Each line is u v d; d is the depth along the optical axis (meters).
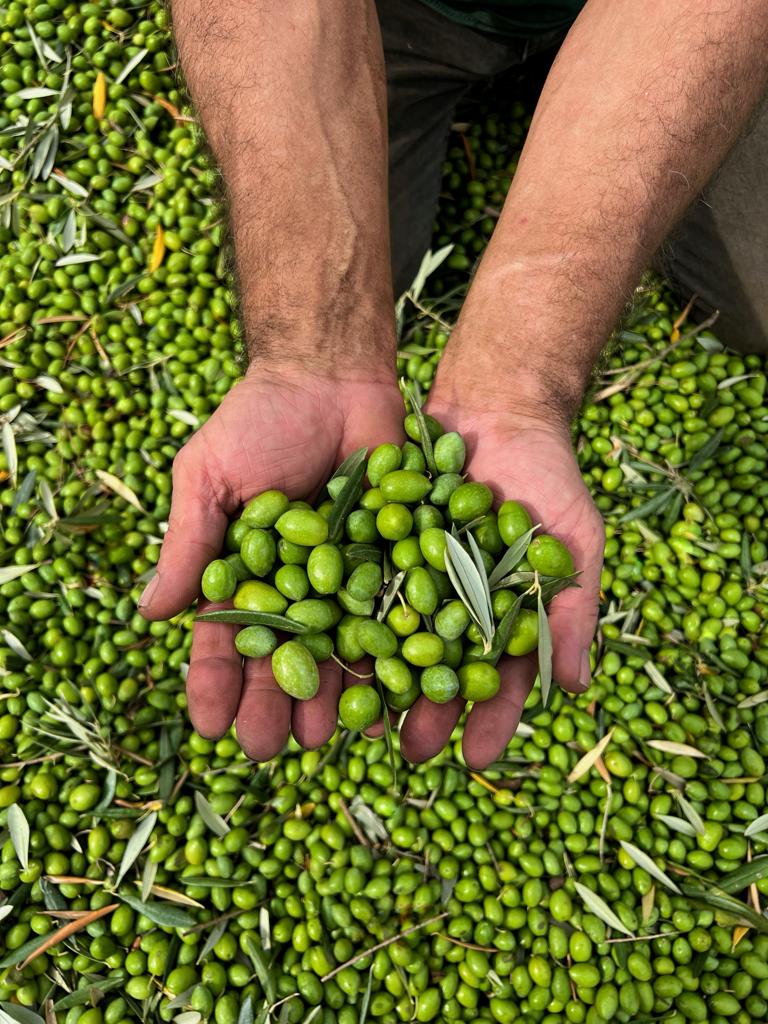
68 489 0.56
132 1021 0.44
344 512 0.33
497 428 0.37
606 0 0.40
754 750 0.50
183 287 0.63
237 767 0.50
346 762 0.51
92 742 0.49
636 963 0.45
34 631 0.53
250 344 0.42
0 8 0.69
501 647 0.31
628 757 0.50
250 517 0.34
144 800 0.49
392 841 0.49
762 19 0.37
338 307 0.41
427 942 0.47
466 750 0.34
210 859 0.48
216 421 0.36
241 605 0.32
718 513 0.57
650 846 0.48
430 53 0.62
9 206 0.64
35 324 0.60
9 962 0.43
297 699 0.34
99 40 0.66
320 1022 0.45
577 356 0.39
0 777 0.49
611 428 0.59
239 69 0.42
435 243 0.67
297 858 0.49
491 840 0.49
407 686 0.31
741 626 0.53
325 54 0.43
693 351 0.62
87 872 0.47
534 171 0.40
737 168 0.54
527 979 0.46
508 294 0.39
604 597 0.55
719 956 0.46
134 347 0.61
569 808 0.49
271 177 0.41
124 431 0.58
